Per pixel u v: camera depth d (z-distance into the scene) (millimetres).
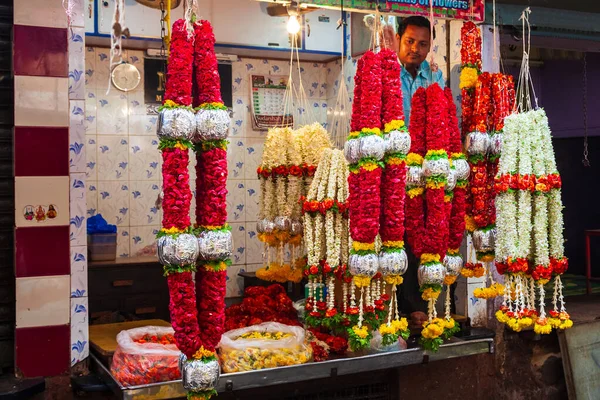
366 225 3254
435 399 4398
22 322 3332
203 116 2715
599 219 7875
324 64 6125
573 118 7816
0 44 3340
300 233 4035
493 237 3961
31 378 3346
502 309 3598
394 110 3336
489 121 4070
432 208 3551
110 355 3439
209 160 2762
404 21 4820
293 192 4027
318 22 5723
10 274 3369
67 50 3402
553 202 3520
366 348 3789
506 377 4719
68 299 3414
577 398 4750
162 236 2672
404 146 3326
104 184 5414
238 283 5848
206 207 2768
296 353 3537
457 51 4754
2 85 3346
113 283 5039
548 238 3557
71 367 3428
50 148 3371
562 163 8172
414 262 4770
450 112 3803
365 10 4020
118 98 5430
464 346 4070
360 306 3387
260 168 4137
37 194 3348
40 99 3352
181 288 2678
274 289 4375
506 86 4082
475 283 4699
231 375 3318
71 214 3416
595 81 7535
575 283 7266
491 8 4766
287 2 3875
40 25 3354
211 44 2779
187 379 2713
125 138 5469
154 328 3699
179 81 2676
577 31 5176
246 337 3658
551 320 3496
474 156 4000
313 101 6090
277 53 5723
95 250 5145
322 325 3613
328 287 3559
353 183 3297
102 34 4996
